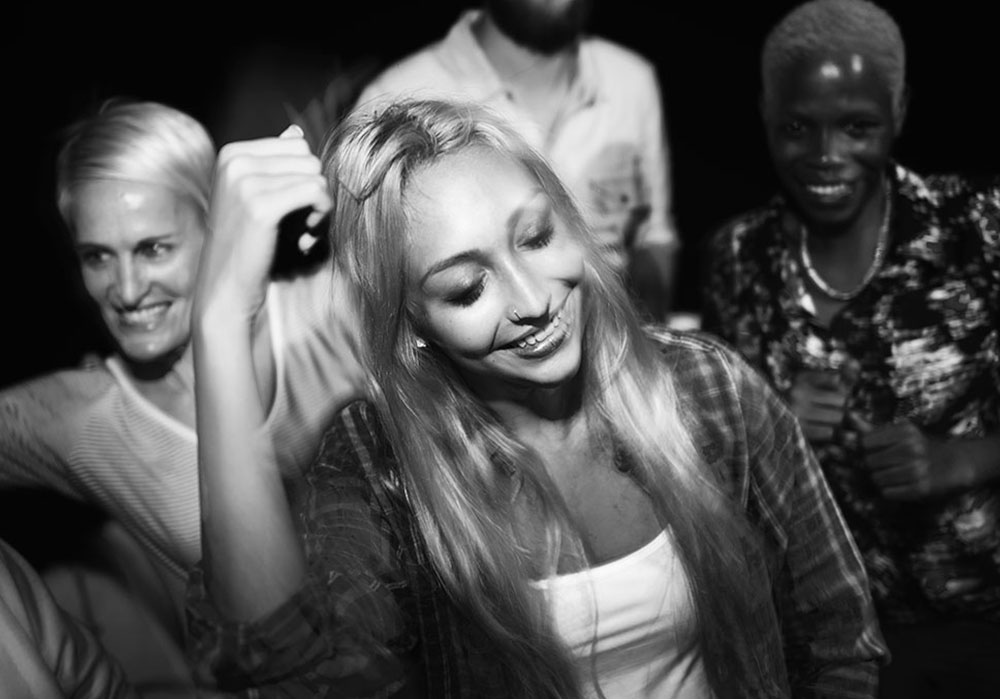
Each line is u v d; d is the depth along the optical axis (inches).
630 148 116.0
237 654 49.2
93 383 76.0
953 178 80.0
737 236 85.3
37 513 78.5
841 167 77.5
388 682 52.3
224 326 50.9
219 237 51.5
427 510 52.2
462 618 53.4
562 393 54.0
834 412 79.4
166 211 72.3
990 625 79.7
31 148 152.5
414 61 110.4
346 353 71.7
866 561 81.1
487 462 52.9
